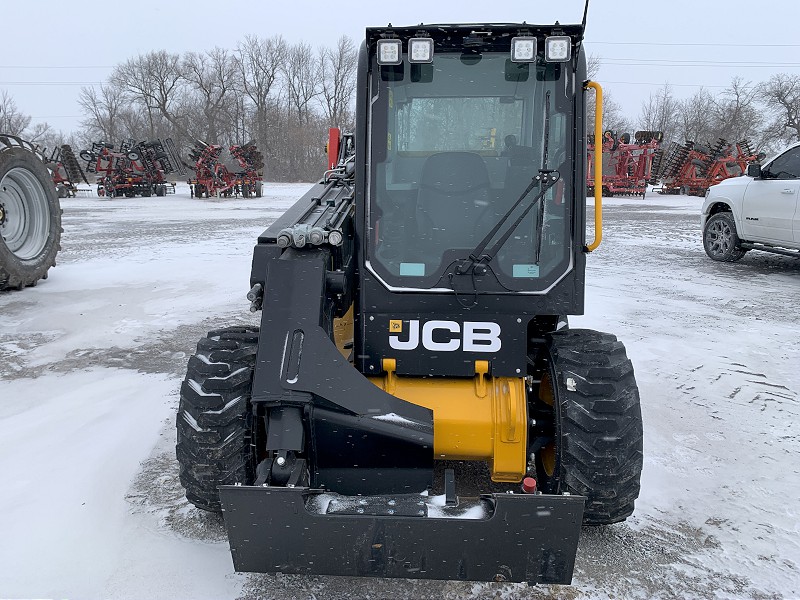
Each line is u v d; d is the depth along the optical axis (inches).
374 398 118.5
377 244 131.6
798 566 132.5
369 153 129.6
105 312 343.6
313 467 120.0
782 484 165.6
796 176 420.5
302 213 154.7
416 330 131.6
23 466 170.9
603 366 125.7
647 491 161.3
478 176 131.3
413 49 122.2
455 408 128.6
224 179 1353.3
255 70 2760.8
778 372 248.7
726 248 482.9
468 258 128.6
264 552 106.6
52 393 228.4
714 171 1348.4
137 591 121.8
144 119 2977.4
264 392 114.3
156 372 251.0
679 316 330.6
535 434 140.8
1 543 136.1
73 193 1373.0
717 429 198.2
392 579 126.0
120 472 168.4
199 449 124.0
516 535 103.7
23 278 378.6
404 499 111.7
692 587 125.4
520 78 127.9
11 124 2888.8
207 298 376.5
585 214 128.3
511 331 130.4
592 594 122.6
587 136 128.1
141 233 692.7
